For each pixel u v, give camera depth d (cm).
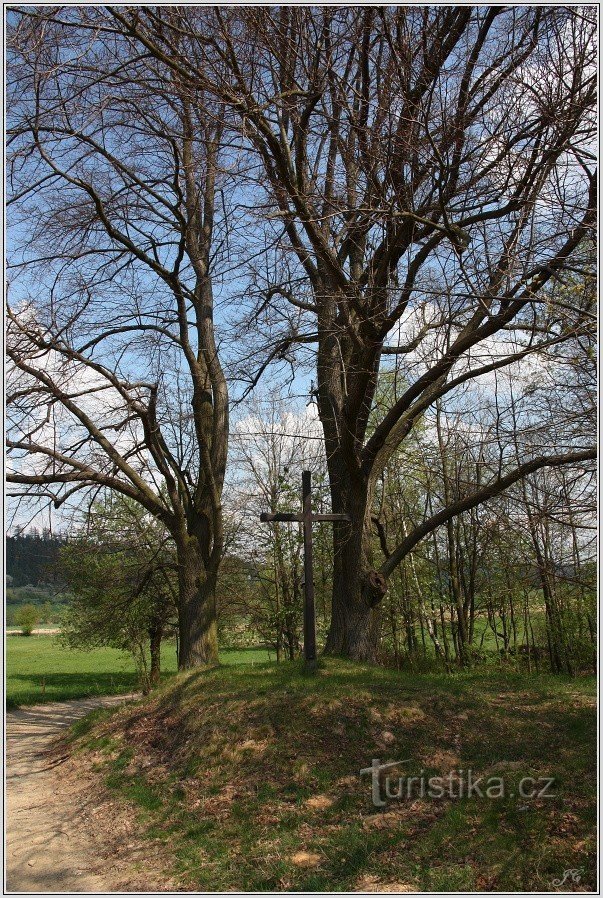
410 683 1060
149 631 1975
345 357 1385
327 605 2152
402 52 924
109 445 1532
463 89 963
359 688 1016
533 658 2039
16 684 2752
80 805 969
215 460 1656
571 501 957
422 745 845
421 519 2102
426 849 630
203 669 1405
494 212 1018
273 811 769
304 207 949
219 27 888
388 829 681
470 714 916
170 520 1592
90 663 3744
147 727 1191
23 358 1363
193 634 1569
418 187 992
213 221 1712
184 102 1011
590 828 593
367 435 1925
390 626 2141
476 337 1034
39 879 715
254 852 692
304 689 1037
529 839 602
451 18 983
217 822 777
